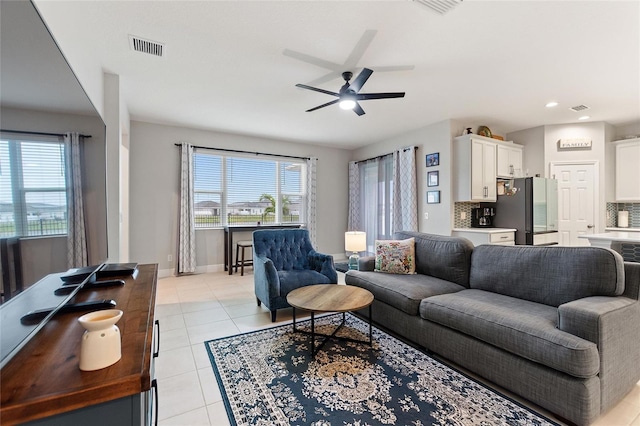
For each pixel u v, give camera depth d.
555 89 3.49
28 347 0.91
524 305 2.05
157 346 1.53
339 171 6.82
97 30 2.30
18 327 0.90
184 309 3.29
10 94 0.87
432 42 2.50
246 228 5.30
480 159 4.60
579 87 3.44
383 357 2.20
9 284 0.85
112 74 3.06
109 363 0.80
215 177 5.42
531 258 2.26
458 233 4.59
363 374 1.97
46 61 1.14
